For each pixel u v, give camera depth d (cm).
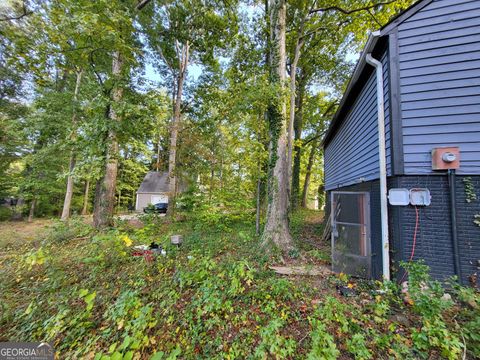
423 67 318
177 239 572
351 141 570
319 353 178
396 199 314
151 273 372
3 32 537
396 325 236
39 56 576
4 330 234
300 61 1168
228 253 518
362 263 384
